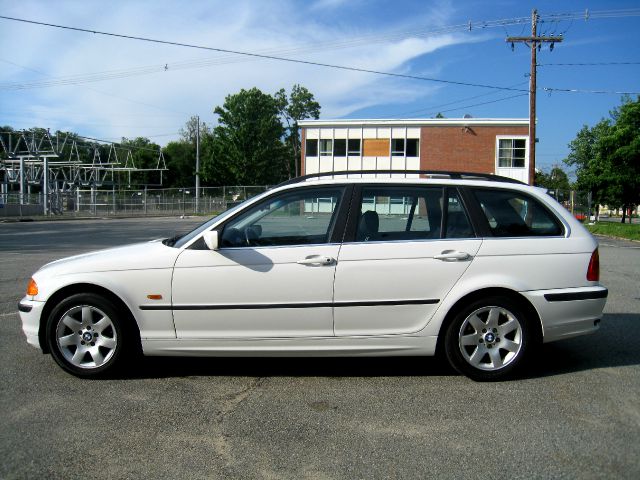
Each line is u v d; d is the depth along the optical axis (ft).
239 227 15.25
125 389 14.67
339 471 10.27
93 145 212.64
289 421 12.59
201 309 14.76
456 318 14.93
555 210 15.72
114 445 11.36
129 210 171.42
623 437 11.66
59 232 80.53
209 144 311.68
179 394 14.33
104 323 15.19
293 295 14.67
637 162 127.65
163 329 14.96
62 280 15.07
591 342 19.25
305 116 280.72
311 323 14.79
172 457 10.84
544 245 15.21
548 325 15.16
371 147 148.25
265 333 14.84
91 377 15.31
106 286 14.88
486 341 15.12
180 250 14.99
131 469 10.38
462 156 144.25
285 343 14.87
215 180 252.21
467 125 143.13
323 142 150.00
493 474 10.13
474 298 15.05
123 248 16.01
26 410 13.20
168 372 16.15
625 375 15.69
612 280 34.47
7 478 10.03
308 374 15.99
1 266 38.81
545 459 10.70
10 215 130.93
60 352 15.20
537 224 15.56
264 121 244.83
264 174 247.70
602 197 137.90
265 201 15.46
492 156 143.23
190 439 11.64
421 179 15.62
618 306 25.59
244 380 15.46
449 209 15.39
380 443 11.43
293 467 10.43
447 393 14.34
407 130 146.20
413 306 14.84
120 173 311.68
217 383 15.20
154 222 120.57
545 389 14.58
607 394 14.19
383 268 14.73
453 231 15.21
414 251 14.84
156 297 14.83
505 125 141.90
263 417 12.82
